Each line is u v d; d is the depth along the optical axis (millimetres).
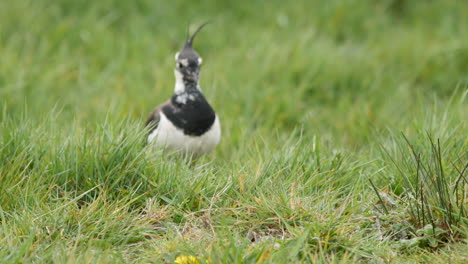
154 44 16141
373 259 7059
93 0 17562
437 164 8109
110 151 8508
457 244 7227
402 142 9328
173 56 15469
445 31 16969
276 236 7508
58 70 14453
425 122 9859
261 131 11969
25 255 6746
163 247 7145
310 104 13906
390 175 8750
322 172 8695
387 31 17375
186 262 6762
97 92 13922
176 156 10086
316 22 17422
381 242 7316
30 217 7418
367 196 8172
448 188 7832
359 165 8875
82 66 14898
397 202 8039
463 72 15156
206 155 10594
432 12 18156
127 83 14195
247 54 15406
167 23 17281
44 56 15203
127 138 8672
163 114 10227
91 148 8578
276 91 13758
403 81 14883
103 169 8406
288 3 18109
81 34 16266
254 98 13438
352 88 14430
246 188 8359
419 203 7883
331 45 15969
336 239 7238
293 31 16703
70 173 8375
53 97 13570
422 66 15203
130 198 8203
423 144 9102
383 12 18047
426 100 14094
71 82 14570
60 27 16203
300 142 9430
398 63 15555
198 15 17578
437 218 7613
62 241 7227
